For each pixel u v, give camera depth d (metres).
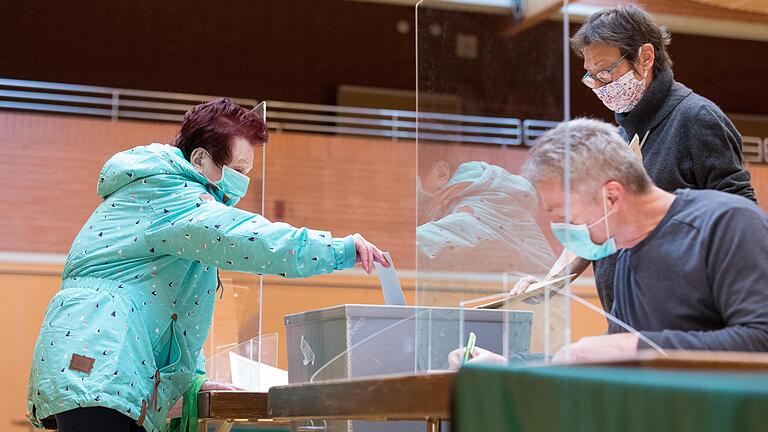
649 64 2.29
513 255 1.54
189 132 2.45
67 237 7.33
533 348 1.50
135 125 7.65
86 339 2.13
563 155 1.42
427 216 1.79
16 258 7.16
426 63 1.81
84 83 9.69
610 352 1.41
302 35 10.37
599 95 2.37
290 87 10.30
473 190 1.63
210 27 10.12
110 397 2.09
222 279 2.79
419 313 1.80
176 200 2.27
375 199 8.23
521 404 1.21
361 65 10.48
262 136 2.49
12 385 6.88
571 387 1.19
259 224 2.22
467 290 1.66
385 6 10.52
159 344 2.29
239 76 10.16
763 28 9.13
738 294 1.57
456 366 1.67
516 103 1.51
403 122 8.97
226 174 2.41
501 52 1.55
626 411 1.17
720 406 1.17
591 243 1.62
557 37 1.42
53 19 9.66
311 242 2.22
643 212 1.70
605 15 2.31
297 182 8.12
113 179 2.31
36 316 7.05
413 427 2.22
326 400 1.60
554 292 1.46
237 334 2.71
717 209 1.65
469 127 1.65
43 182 7.38
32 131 7.44
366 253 2.23
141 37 9.88
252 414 2.28
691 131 2.27
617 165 1.64
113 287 2.22
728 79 10.53
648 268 1.70
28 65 9.59
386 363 2.15
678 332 1.53
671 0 8.91
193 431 2.34
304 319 2.35
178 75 9.98
